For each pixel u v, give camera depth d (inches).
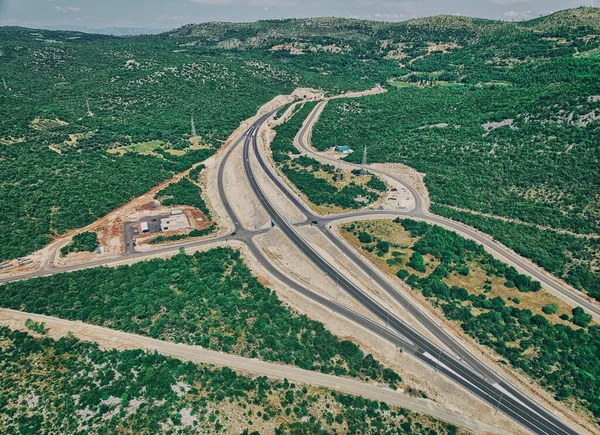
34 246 5305.1
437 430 3238.2
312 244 5492.1
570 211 5536.4
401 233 5536.4
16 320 4060.0
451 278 4662.9
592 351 3703.3
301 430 3097.9
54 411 3095.5
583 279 4544.8
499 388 3508.9
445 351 3875.5
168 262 5103.3
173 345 3821.4
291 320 4237.2
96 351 3656.5
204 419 3100.4
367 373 3695.9
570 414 3277.6
